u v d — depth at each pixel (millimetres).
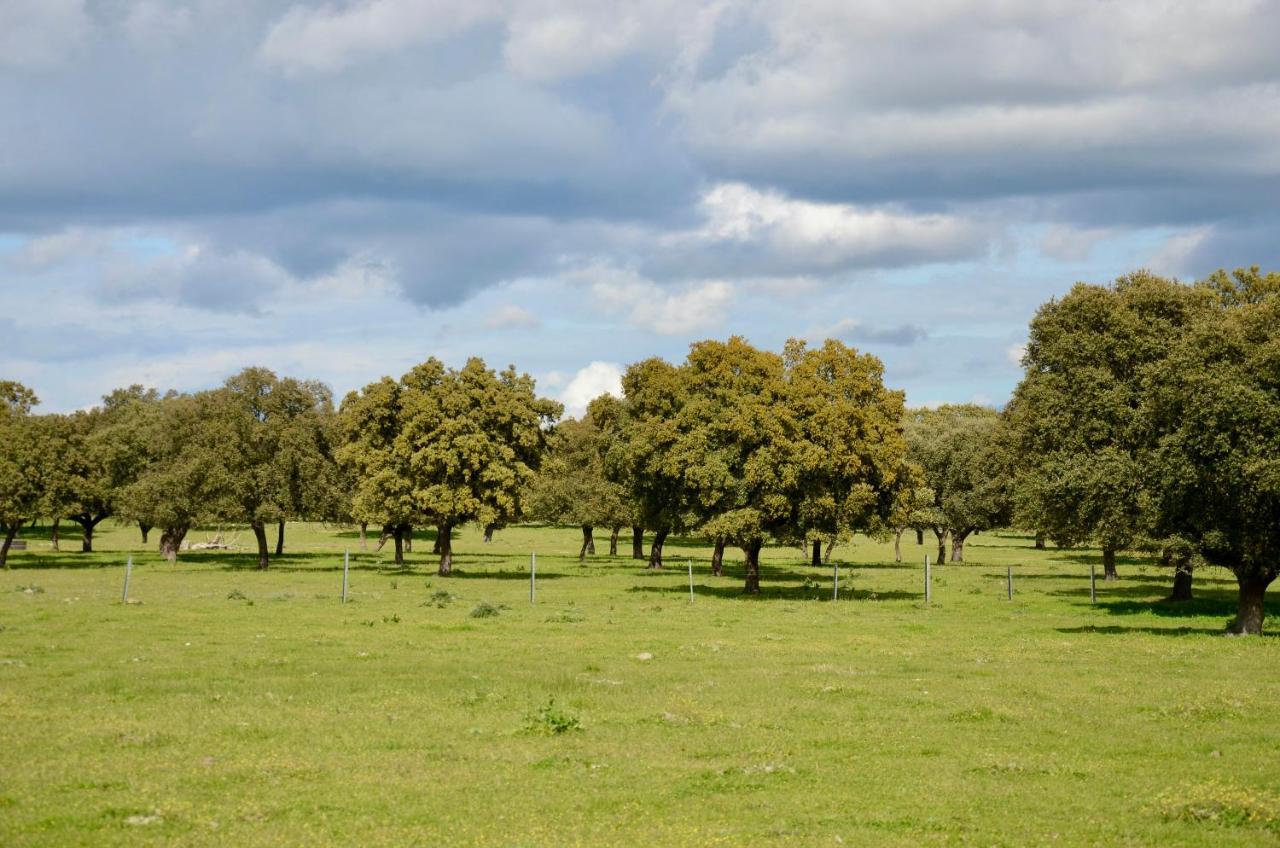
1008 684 25422
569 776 16062
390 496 71312
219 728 19234
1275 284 55562
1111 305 53281
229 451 76812
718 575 72000
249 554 97938
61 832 12828
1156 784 15781
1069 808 14484
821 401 53062
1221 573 75000
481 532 154250
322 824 13406
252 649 30891
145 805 14055
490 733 19156
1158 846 12805
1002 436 66000
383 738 18609
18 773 15703
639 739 18812
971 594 57188
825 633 37250
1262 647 33125
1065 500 48188
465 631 36562
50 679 24953
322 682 24734
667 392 73688
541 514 91938
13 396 117938
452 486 68062
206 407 78688
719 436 54781
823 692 24078
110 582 61969
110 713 20609
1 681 24562
